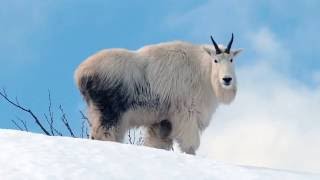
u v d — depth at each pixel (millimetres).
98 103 32906
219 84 33031
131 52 33656
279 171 22438
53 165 20422
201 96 33438
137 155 22453
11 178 19000
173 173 20656
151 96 33000
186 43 34125
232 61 33375
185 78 33250
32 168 20016
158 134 34188
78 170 20094
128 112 33000
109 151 22734
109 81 32750
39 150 22062
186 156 22984
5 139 23375
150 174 20344
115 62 32938
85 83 33156
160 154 22922
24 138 23719
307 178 21406
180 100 33156
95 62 33125
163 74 33094
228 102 33562
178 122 33188
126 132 33281
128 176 19953
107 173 20047
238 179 20562
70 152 22156
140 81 32969
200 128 33781
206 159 22953
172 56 33438
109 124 32750
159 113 33312
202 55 33781
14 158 20984
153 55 33438
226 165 22219
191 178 20297
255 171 21766
